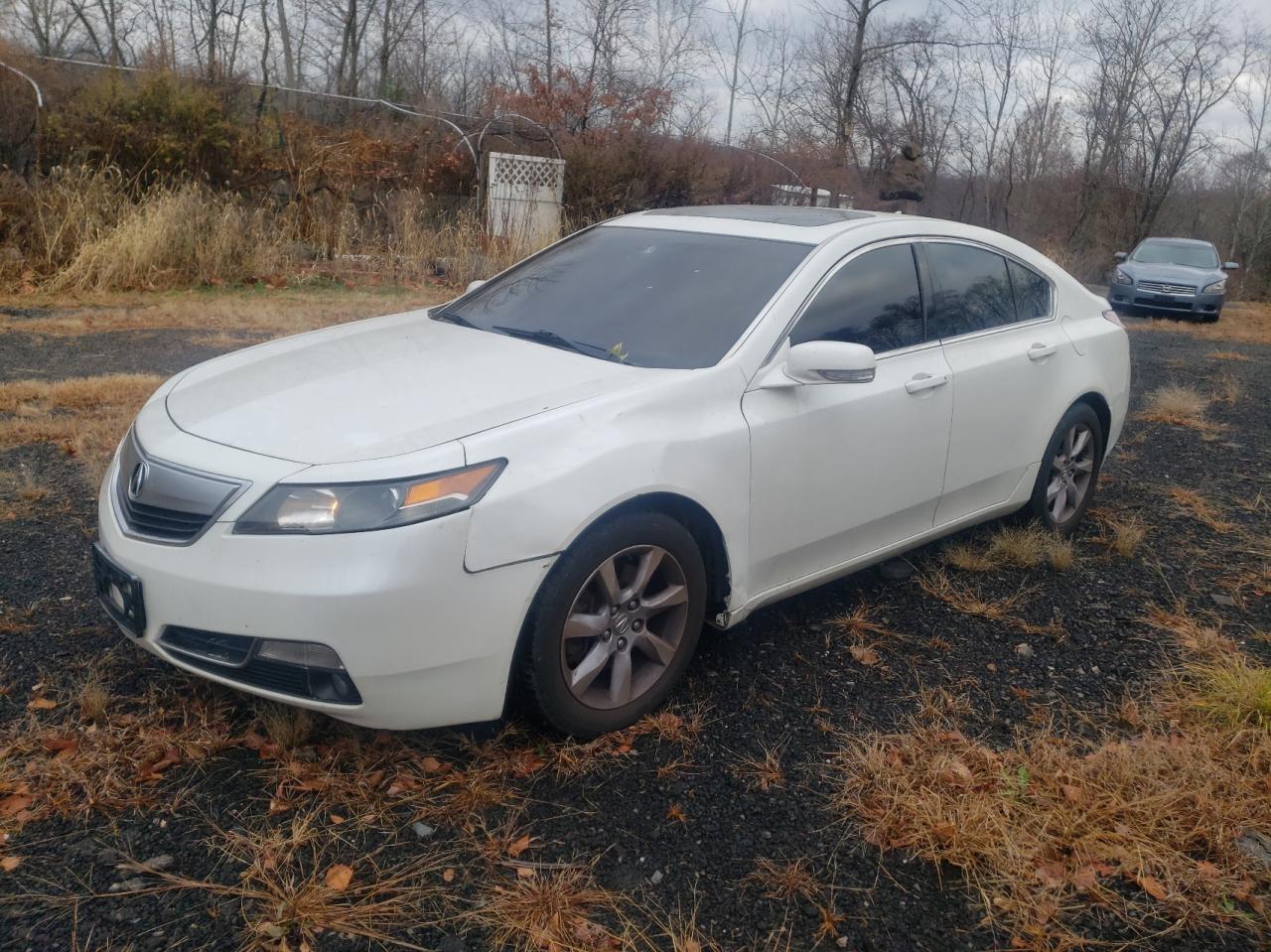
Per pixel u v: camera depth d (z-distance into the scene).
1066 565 4.73
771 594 3.71
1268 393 9.39
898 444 3.97
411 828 2.74
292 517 2.72
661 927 2.46
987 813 2.87
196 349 8.71
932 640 3.99
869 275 4.05
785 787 3.03
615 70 20.84
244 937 2.34
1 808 2.71
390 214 14.47
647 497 3.14
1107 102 27.56
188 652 2.85
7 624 3.62
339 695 2.77
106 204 12.27
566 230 15.98
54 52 20.47
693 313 3.75
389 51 22.98
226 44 21.92
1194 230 32.25
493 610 2.82
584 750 3.12
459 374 3.38
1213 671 3.72
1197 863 2.77
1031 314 4.86
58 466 5.35
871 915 2.55
